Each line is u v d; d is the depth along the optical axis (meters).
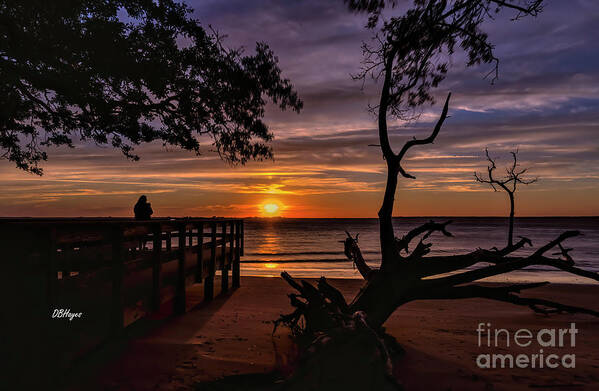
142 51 8.51
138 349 5.88
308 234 92.75
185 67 9.03
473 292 6.74
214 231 11.08
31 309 4.21
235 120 9.60
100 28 7.71
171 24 8.43
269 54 9.46
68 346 4.53
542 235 78.81
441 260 6.90
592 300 13.38
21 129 9.48
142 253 9.27
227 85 9.23
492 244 52.81
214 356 5.76
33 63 7.64
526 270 25.36
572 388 4.97
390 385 4.20
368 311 6.64
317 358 4.26
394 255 6.98
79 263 5.78
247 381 4.75
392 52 7.29
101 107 8.40
